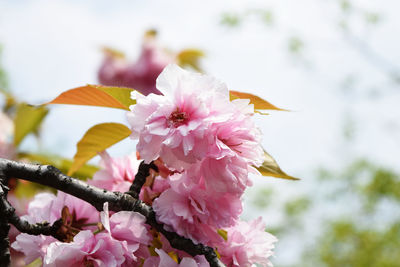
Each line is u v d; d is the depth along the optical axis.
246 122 0.65
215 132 0.64
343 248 4.38
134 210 0.65
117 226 0.65
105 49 2.10
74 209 0.67
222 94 0.65
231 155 0.64
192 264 0.65
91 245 0.64
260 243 0.69
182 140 0.64
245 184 0.65
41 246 0.66
